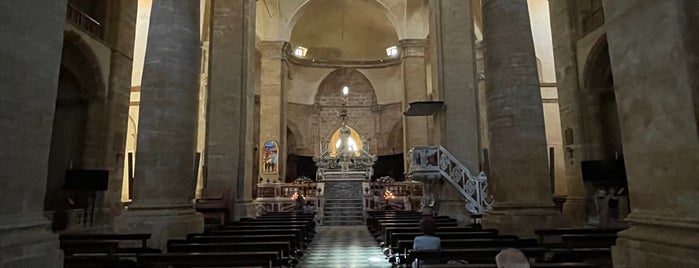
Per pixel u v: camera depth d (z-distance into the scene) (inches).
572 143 515.8
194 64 326.6
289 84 1155.9
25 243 115.6
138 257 178.1
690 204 111.9
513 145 291.6
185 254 179.8
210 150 509.7
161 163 294.8
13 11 118.8
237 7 545.3
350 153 956.6
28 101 123.3
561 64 543.8
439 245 204.1
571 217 499.2
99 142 495.2
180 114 307.6
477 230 289.7
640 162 131.4
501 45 307.3
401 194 786.2
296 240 323.6
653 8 125.5
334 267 298.4
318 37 1195.9
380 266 302.2
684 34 115.8
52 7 135.3
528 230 268.2
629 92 135.8
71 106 499.2
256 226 357.7
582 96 508.4
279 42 973.2
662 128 122.0
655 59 124.6
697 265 105.6
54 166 487.8
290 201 771.4
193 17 329.7
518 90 296.8
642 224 129.7
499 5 312.7
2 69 114.3
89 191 478.3
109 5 526.3
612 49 144.3
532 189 283.6
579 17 519.8
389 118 1168.2
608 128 500.1
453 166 502.3
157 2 318.3
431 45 613.3
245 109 533.3
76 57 479.2
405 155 932.6
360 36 1204.5
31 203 123.6
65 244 218.8
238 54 532.4
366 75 1199.6
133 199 293.3
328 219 725.3
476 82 546.9
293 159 1135.0
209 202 479.2
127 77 549.6
